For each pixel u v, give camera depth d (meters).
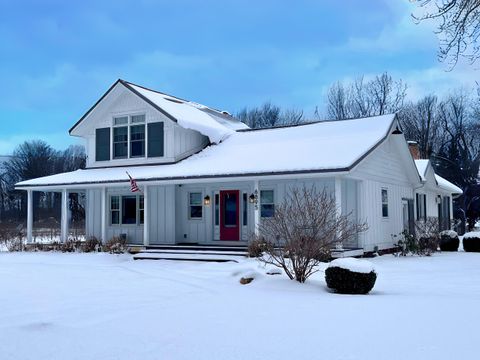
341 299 9.12
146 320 7.51
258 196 17.53
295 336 6.21
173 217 20.95
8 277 13.66
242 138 22.34
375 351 5.44
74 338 6.41
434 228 21.16
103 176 21.08
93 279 13.16
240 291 10.59
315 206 12.70
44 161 69.25
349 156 16.56
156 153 21.47
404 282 11.75
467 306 8.09
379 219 19.38
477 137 47.59
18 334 6.68
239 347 5.75
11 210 64.38
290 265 12.42
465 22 9.98
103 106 22.61
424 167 25.31
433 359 5.11
